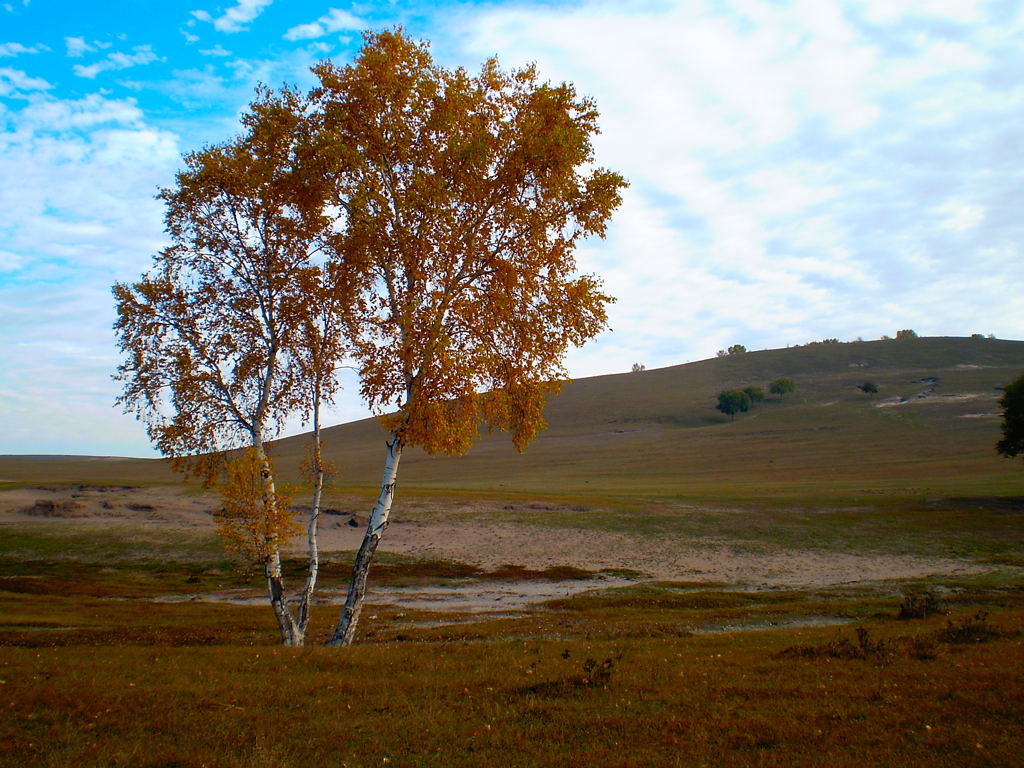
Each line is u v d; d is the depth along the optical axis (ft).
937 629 60.90
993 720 31.24
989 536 177.78
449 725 33.50
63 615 97.50
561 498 237.04
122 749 29.91
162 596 131.34
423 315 63.52
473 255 67.87
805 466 400.88
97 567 157.28
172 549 168.66
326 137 63.93
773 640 60.03
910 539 178.60
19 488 232.32
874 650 47.88
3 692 38.09
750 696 36.94
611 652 54.13
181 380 69.72
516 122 69.46
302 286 73.26
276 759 28.94
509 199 69.41
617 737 31.22
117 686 40.14
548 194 68.28
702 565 158.81
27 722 33.47
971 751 27.91
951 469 341.00
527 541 180.04
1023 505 209.05
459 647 59.26
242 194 72.59
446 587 141.69
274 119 69.97
